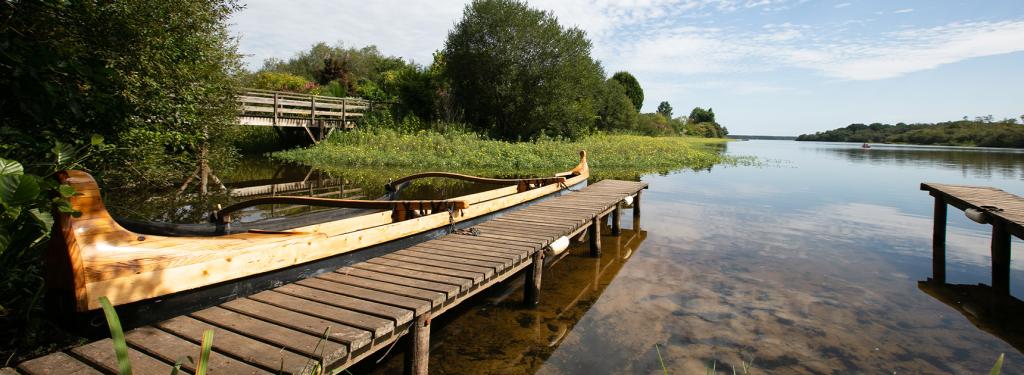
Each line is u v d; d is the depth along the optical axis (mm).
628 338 3943
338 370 2559
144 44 6285
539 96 24844
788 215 9383
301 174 14305
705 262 6172
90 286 2504
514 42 23984
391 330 2879
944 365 3543
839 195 12172
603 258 6477
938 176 17188
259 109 19484
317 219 4812
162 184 9266
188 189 10570
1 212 3195
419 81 26734
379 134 21641
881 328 4176
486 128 25688
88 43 5328
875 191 12969
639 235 7754
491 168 16891
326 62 33031
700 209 9969
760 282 5363
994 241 5766
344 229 4844
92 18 5336
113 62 5586
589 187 9562
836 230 8078
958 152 39406
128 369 1299
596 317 4383
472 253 4438
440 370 3406
